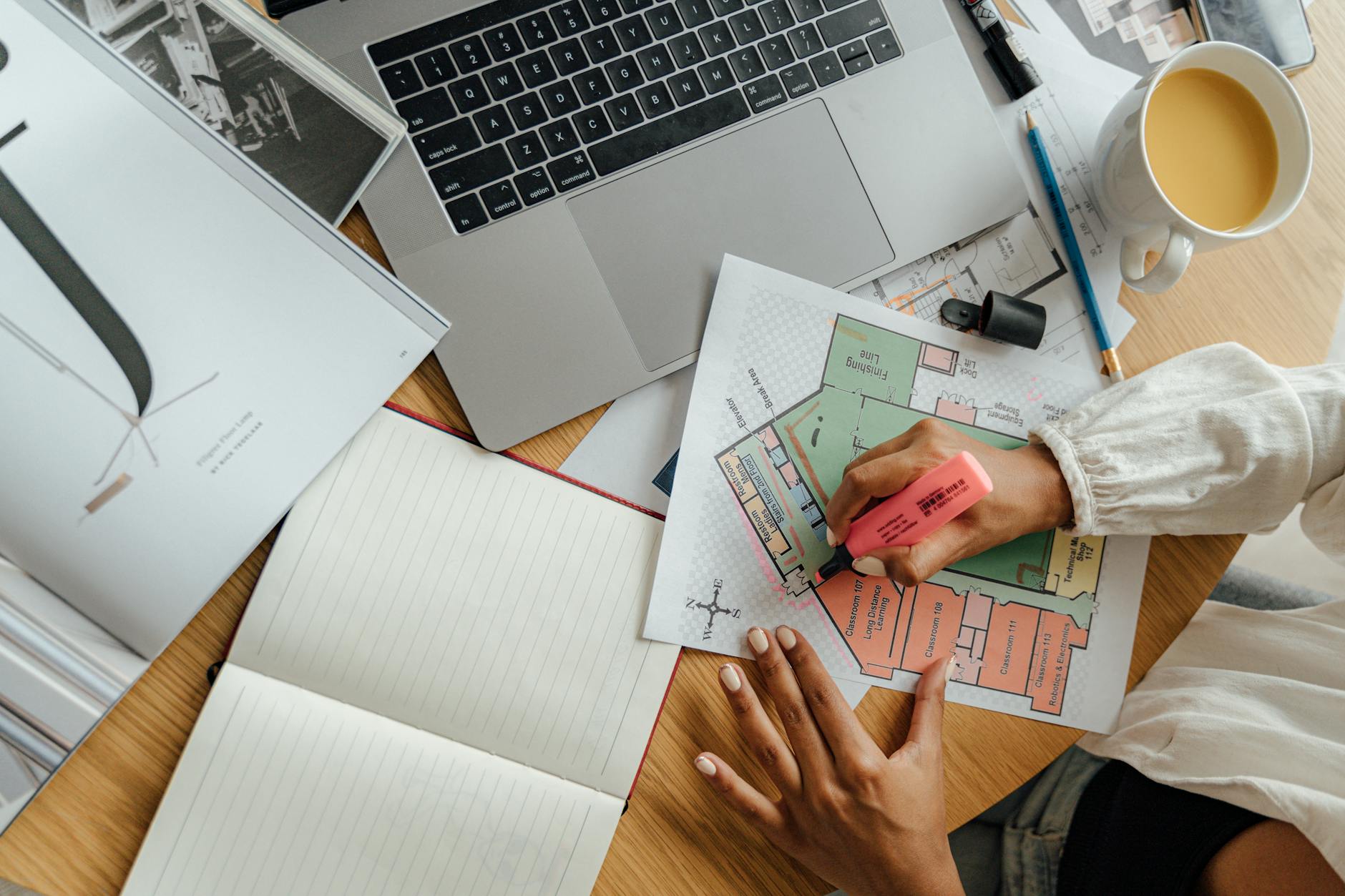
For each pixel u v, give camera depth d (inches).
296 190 18.9
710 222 20.4
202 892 18.4
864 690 21.2
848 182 21.0
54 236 17.6
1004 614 21.6
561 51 19.6
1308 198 23.1
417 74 19.2
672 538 20.4
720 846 20.5
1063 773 31.1
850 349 21.4
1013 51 22.2
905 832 20.0
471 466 19.9
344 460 19.4
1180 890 25.6
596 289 20.0
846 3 20.8
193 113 18.4
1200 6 22.8
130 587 18.0
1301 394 21.0
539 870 19.5
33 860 18.4
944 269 22.2
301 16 19.0
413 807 19.2
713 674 20.7
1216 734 21.3
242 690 18.7
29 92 17.4
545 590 20.0
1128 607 22.1
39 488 17.6
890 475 19.0
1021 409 22.1
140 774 18.9
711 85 20.2
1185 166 21.1
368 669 19.3
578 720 19.9
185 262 18.2
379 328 19.1
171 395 18.2
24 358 17.6
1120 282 22.7
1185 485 20.5
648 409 21.0
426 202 19.4
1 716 17.5
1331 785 20.1
